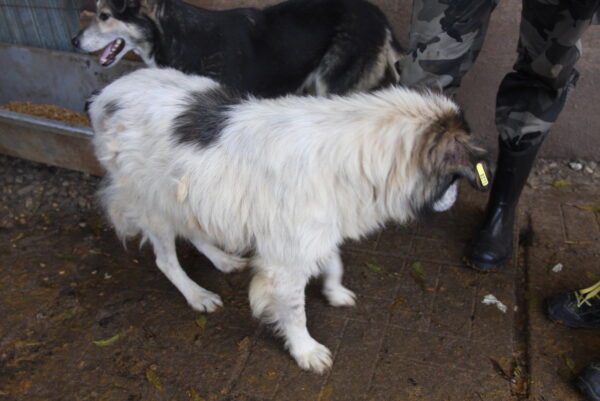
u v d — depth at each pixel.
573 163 3.69
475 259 2.81
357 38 3.83
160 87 2.30
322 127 1.93
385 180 1.92
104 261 3.05
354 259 2.96
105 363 2.41
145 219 2.47
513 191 2.80
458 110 1.94
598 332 2.44
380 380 2.27
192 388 2.27
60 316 2.67
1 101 4.58
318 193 1.94
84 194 3.61
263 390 2.25
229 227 2.16
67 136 3.36
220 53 3.44
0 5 4.49
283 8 3.75
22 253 3.12
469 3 2.36
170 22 3.40
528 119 2.60
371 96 2.00
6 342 2.53
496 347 2.40
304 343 2.34
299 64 3.81
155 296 2.79
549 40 2.28
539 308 2.58
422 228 3.15
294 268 2.14
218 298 2.71
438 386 2.24
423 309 2.62
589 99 3.47
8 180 3.78
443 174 1.89
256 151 1.99
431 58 2.49
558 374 2.25
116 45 3.58
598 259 2.85
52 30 4.48
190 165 2.10
